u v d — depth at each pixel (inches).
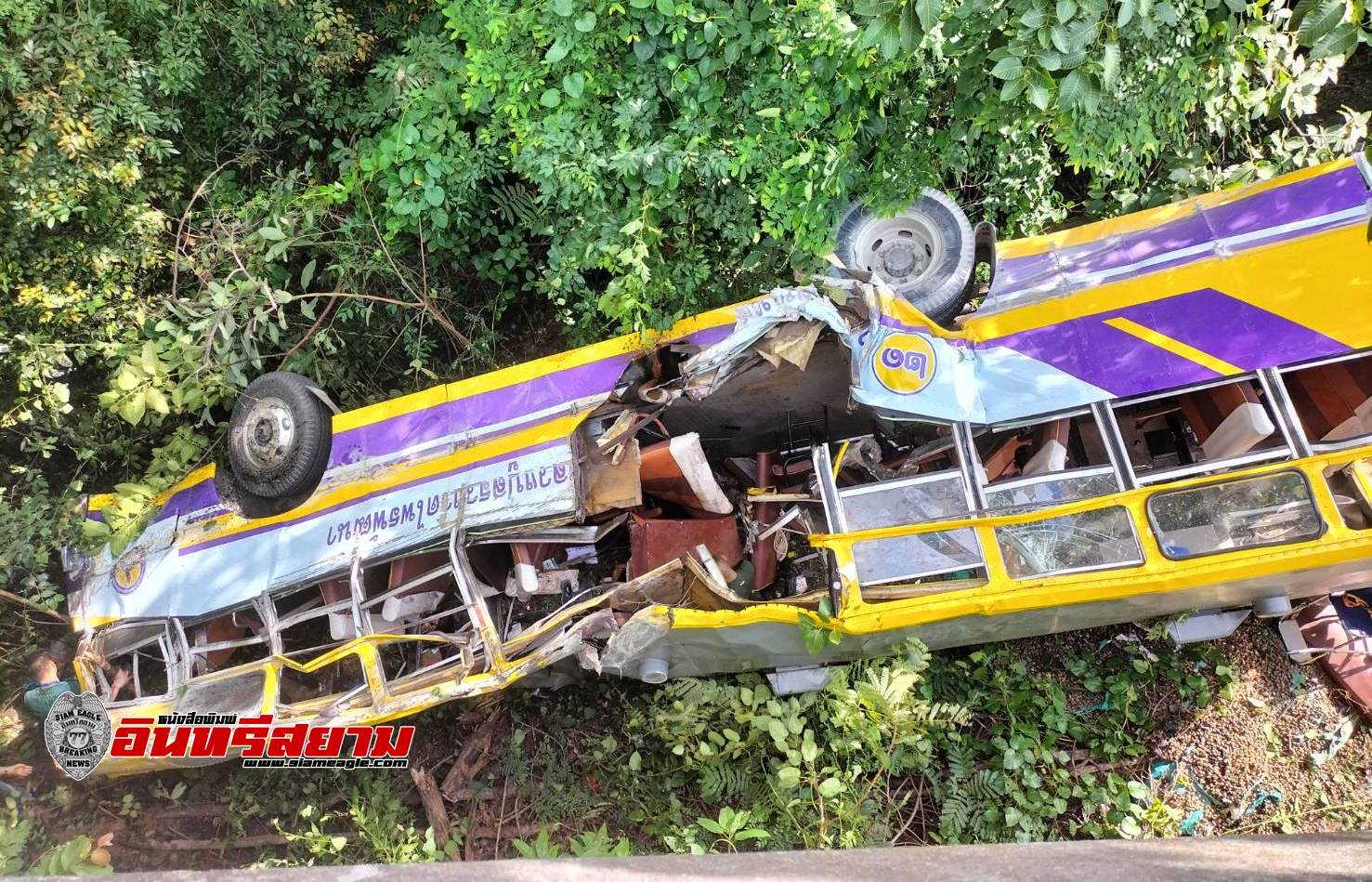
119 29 235.9
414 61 239.8
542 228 239.8
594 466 202.1
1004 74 152.7
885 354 181.5
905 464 200.5
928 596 173.5
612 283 203.0
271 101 257.4
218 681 209.5
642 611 173.9
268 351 262.4
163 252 246.2
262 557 213.5
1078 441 199.3
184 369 223.9
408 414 211.2
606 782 225.9
